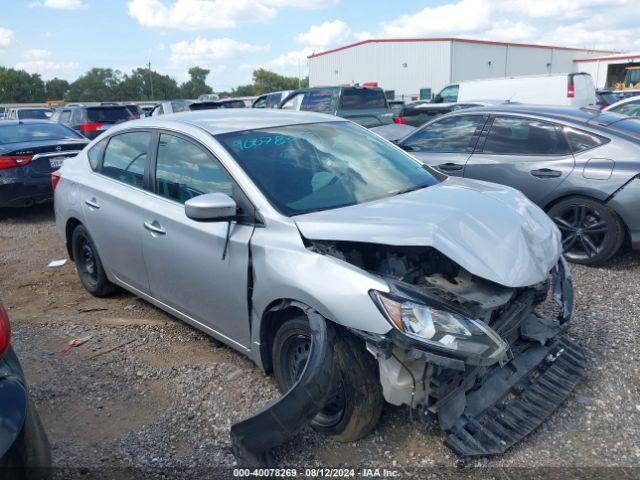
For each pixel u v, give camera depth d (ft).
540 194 18.93
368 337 9.12
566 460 9.53
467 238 10.02
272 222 10.80
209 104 59.77
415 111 49.80
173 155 13.35
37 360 13.80
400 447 10.02
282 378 11.07
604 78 122.01
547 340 11.74
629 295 15.96
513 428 9.95
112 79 315.99
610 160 17.72
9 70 301.22
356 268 9.66
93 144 16.96
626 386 11.46
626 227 17.84
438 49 127.13
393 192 12.31
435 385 9.16
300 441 10.39
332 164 12.62
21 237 26.58
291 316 10.86
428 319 8.93
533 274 10.06
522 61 143.64
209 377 12.50
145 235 13.69
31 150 28.84
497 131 20.42
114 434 10.82
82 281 17.97
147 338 14.67
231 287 11.49
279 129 13.32
